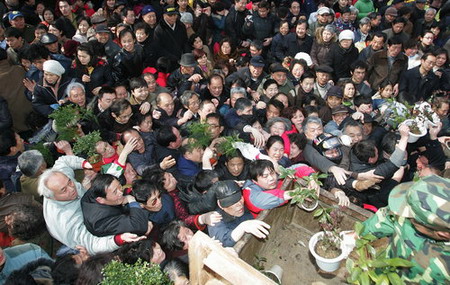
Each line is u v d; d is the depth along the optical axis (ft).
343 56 23.22
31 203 11.85
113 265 6.91
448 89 21.93
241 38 27.43
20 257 9.85
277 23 26.89
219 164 13.56
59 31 24.63
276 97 17.54
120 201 10.73
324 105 18.67
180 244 9.74
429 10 28.81
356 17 30.17
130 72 20.63
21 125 18.63
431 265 5.90
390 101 17.06
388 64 22.67
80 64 19.74
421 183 5.73
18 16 23.41
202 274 5.69
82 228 10.50
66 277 8.77
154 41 22.68
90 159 13.51
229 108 18.80
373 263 6.10
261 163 10.09
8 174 13.88
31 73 18.10
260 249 8.86
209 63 23.20
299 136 14.01
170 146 14.52
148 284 6.56
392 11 28.35
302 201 8.77
